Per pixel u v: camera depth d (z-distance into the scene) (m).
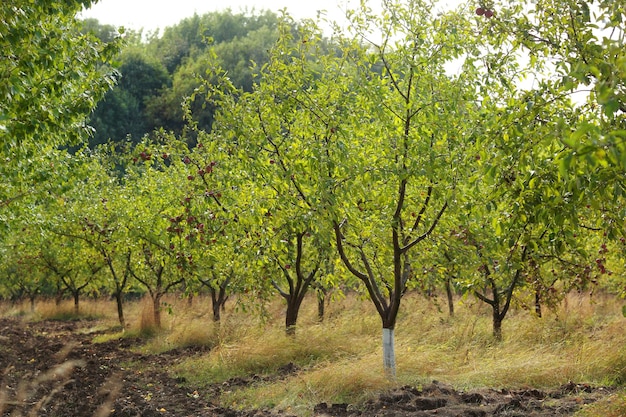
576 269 9.52
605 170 4.41
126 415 7.76
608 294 16.95
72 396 8.76
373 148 8.39
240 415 7.80
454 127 7.63
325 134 8.01
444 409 7.13
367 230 8.59
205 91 8.75
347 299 16.78
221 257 11.88
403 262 9.49
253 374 10.27
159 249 13.35
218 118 8.52
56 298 25.19
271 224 8.70
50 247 20.95
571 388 8.05
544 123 5.23
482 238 8.34
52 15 7.41
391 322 8.66
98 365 11.45
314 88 8.42
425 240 9.07
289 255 11.02
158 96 46.34
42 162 10.06
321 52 8.59
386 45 8.11
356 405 7.69
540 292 10.70
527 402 7.54
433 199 8.23
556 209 4.89
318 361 10.40
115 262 18.33
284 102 8.24
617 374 8.52
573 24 5.34
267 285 11.24
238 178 9.85
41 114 7.13
